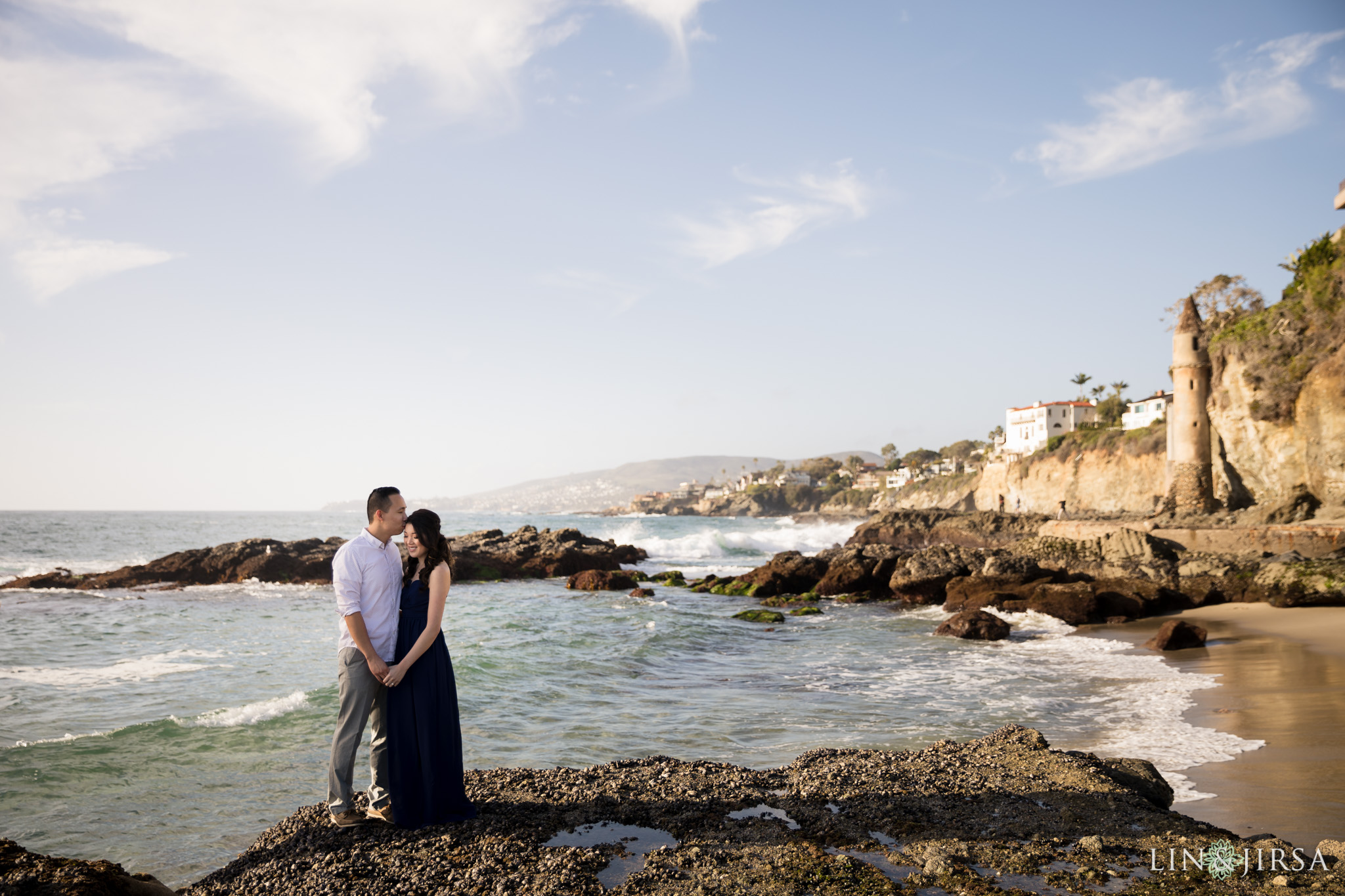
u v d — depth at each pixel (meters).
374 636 5.09
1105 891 4.16
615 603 27.83
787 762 8.45
